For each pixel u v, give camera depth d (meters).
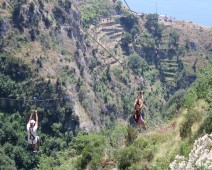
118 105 181.75
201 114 28.25
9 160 110.75
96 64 193.88
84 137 54.12
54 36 167.12
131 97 196.88
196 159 21.59
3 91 131.50
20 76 139.50
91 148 42.31
